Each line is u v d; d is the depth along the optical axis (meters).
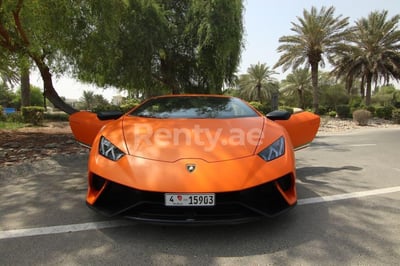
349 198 3.36
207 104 3.72
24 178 4.09
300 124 4.11
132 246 2.25
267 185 2.40
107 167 2.45
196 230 2.50
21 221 2.69
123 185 2.31
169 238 2.37
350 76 30.52
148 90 12.77
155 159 2.40
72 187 3.70
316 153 6.37
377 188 3.75
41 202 3.17
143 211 2.36
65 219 2.73
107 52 9.17
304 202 3.21
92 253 2.15
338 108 27.55
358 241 2.35
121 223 2.64
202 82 12.59
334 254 2.15
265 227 2.58
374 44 27.77
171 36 11.16
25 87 18.41
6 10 6.86
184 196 2.23
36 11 7.43
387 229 2.57
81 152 5.85
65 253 2.15
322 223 2.68
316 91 27.23
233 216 2.34
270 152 2.57
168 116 3.31
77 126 4.31
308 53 26.56
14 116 14.55
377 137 10.01
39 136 8.56
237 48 11.10
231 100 3.95
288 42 26.94
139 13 10.34
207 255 2.13
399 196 3.45
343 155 6.12
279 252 2.18
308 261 2.07
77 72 10.48
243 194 2.32
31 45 7.78
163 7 11.09
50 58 9.48
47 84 9.66
